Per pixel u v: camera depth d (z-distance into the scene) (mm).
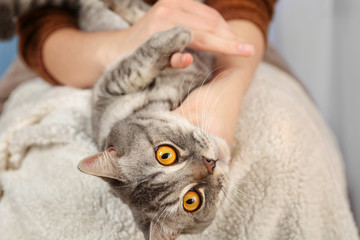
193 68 444
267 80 474
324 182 406
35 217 395
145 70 397
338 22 743
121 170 380
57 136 429
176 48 373
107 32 477
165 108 407
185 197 371
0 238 401
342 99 754
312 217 389
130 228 381
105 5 480
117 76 417
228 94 387
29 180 422
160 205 376
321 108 806
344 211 410
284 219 394
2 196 429
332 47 766
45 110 473
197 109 387
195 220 378
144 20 419
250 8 440
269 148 402
